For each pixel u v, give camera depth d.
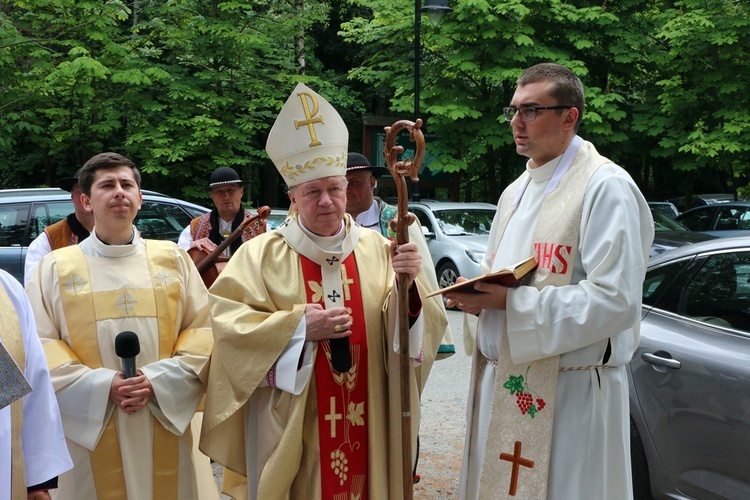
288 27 15.27
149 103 14.18
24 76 13.09
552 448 2.60
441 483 4.37
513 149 16.11
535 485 2.60
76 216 4.41
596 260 2.50
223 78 14.56
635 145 15.52
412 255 2.64
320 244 2.90
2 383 1.90
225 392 2.79
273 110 16.05
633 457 3.67
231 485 3.26
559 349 2.50
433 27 13.68
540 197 2.78
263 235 2.96
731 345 3.39
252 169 19.36
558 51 13.88
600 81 15.27
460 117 13.78
